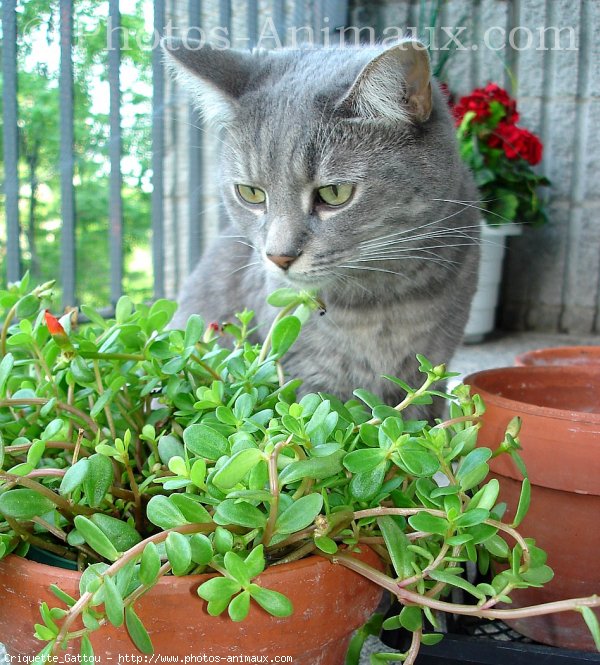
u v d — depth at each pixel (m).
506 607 0.34
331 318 0.41
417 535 0.24
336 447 0.22
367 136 0.37
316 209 0.38
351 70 0.39
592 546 0.31
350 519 0.23
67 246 0.65
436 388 0.43
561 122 0.89
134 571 0.22
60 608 0.21
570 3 0.85
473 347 0.86
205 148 0.81
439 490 0.23
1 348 0.30
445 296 0.41
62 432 0.26
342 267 0.39
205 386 0.29
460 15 0.89
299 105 0.38
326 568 0.23
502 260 0.90
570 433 0.30
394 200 0.38
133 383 0.30
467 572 0.38
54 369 0.29
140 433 0.30
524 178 0.85
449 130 0.40
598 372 0.39
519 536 0.23
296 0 0.84
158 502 0.22
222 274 0.50
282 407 0.24
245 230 0.43
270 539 0.22
